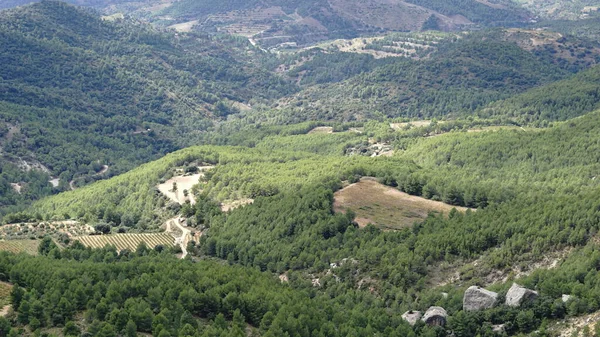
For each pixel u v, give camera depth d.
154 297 153.12
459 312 153.12
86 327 144.00
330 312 158.50
